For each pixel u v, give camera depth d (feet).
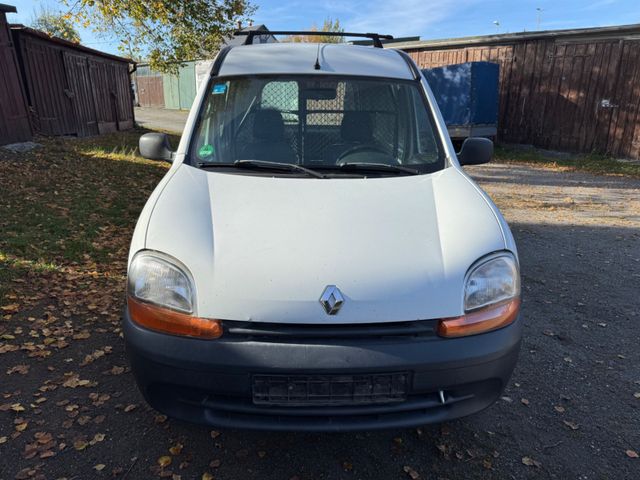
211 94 10.74
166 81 114.32
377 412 6.94
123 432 8.62
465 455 8.34
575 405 9.77
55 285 14.70
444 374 6.89
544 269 17.57
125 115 59.57
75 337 11.78
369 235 7.54
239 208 8.01
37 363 10.69
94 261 16.84
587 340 12.41
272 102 10.61
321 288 6.81
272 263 7.03
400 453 8.36
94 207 23.15
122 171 31.78
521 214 26.40
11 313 12.80
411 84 11.22
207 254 7.17
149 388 7.17
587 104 50.55
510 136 57.62
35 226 19.48
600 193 32.78
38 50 41.04
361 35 13.20
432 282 7.04
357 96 10.74
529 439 8.77
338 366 6.63
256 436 8.64
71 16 47.09
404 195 8.62
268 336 6.76
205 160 9.67
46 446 8.21
